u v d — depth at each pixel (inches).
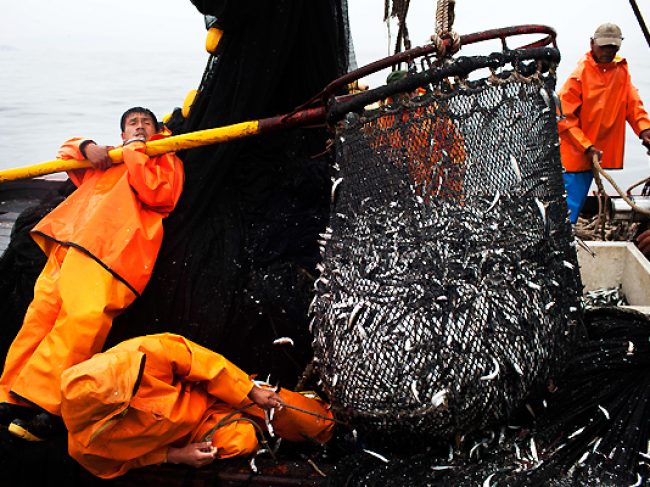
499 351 107.5
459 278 108.6
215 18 162.1
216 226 151.9
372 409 111.3
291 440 140.2
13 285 165.0
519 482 107.0
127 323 147.7
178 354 126.0
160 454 125.0
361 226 116.0
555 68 119.1
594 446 112.1
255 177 157.0
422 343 107.6
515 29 116.7
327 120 125.2
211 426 130.0
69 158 152.3
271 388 134.3
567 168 235.5
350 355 111.7
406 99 111.8
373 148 115.4
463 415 108.9
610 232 236.2
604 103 229.5
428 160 111.1
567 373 125.8
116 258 136.0
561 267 116.6
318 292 122.9
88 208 143.0
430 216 110.9
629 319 142.9
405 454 117.2
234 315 147.4
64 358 130.2
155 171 145.9
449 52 113.5
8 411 135.9
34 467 134.4
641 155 440.1
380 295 110.5
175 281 147.6
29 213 169.3
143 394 120.1
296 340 147.9
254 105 153.6
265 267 150.6
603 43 224.4
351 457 119.4
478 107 110.7
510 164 112.4
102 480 131.9
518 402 112.3
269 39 150.6
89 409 112.8
